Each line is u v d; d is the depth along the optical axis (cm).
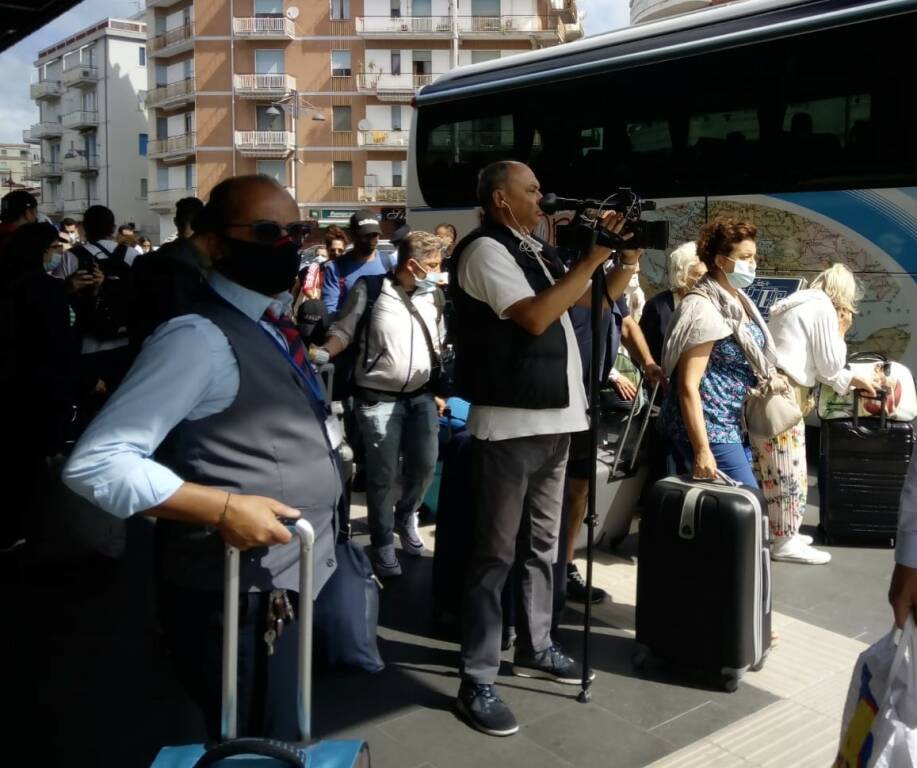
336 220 5206
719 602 367
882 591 486
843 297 522
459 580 420
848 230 766
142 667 396
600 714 357
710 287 417
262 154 5216
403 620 445
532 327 319
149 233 7275
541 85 1012
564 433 353
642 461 501
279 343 221
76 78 7150
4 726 348
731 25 844
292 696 221
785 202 805
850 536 558
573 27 5606
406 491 522
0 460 507
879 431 543
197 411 209
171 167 5800
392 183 5175
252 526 198
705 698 370
